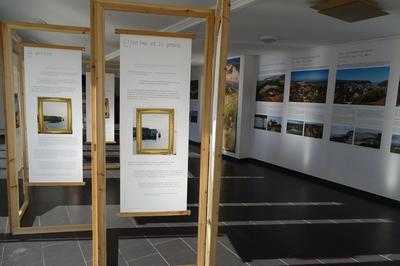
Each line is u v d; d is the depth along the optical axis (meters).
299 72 7.13
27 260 3.21
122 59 2.60
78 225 3.96
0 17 5.35
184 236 3.91
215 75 2.45
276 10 3.91
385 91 5.42
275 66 7.83
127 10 2.50
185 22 4.85
